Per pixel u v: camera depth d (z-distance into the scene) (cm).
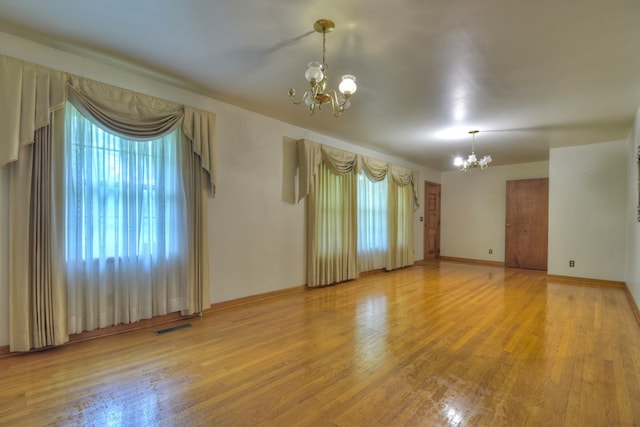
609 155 515
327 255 491
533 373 223
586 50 237
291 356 248
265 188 410
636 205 393
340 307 379
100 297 275
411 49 239
